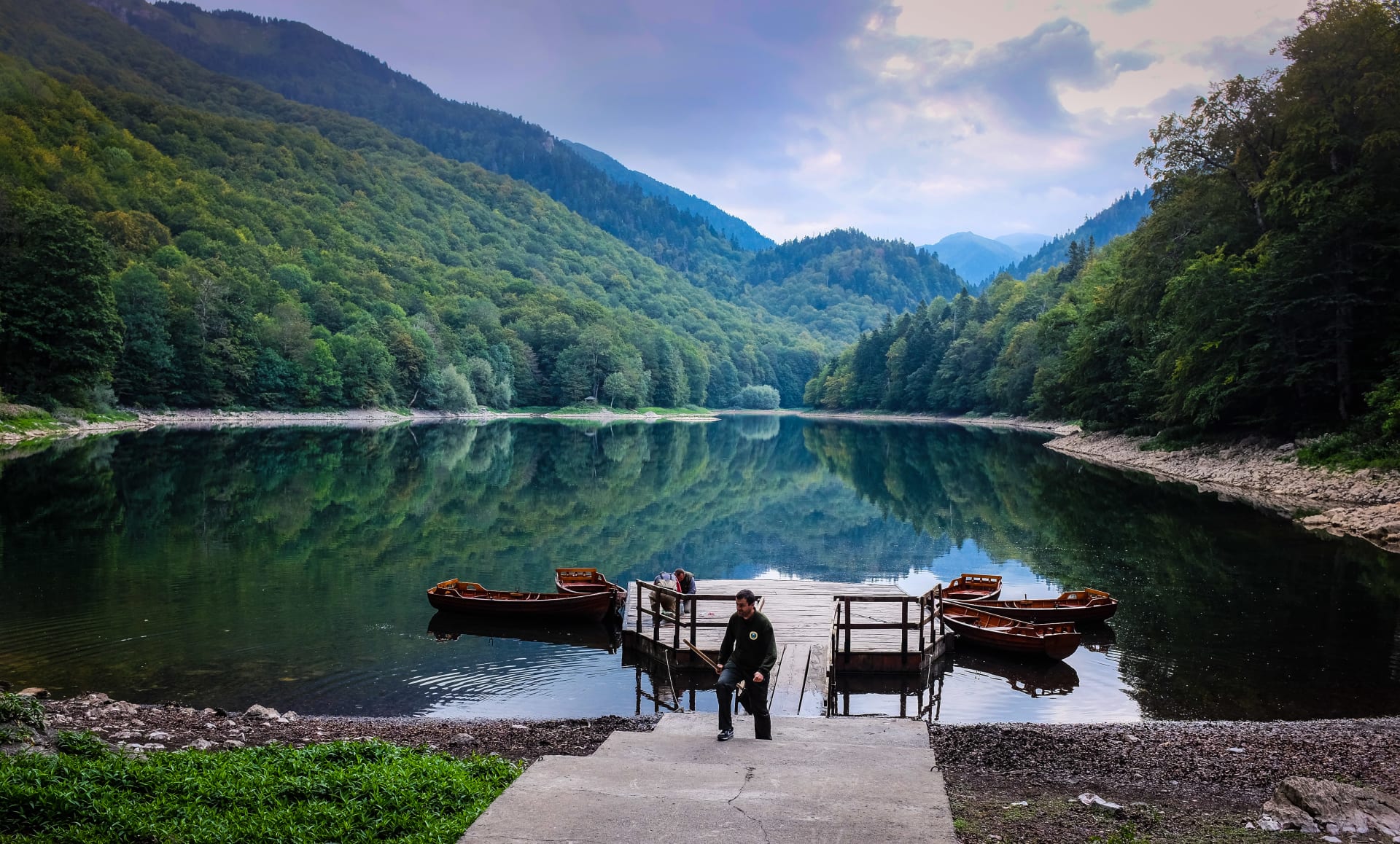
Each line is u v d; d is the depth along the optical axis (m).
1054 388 79.12
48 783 7.07
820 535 31.23
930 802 6.72
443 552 26.30
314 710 13.33
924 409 154.50
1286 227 44.66
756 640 9.21
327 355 107.12
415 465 52.34
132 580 21.19
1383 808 7.24
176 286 96.62
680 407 178.88
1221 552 26.28
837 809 6.54
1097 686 14.79
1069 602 19.59
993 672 15.72
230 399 95.19
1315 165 42.22
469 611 19.05
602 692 14.50
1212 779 8.87
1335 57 40.84
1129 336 62.47
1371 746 10.33
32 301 62.91
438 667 15.61
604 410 149.75
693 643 15.53
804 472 53.88
